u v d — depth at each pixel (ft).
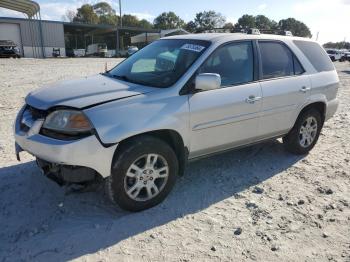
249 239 11.07
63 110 10.98
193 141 13.17
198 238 11.04
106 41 230.48
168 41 15.67
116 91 12.08
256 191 14.29
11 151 17.37
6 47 108.17
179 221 11.92
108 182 11.46
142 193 12.42
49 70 58.34
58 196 13.19
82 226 11.43
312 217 12.44
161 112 11.94
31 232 10.99
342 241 11.14
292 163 17.43
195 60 13.26
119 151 11.39
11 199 12.88
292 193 14.23
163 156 12.28
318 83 17.63
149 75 13.70
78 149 10.58
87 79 14.15
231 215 12.42
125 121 11.18
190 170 16.06
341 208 13.11
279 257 10.28
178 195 13.67
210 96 13.29
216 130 13.75
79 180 11.23
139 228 11.43
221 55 14.01
